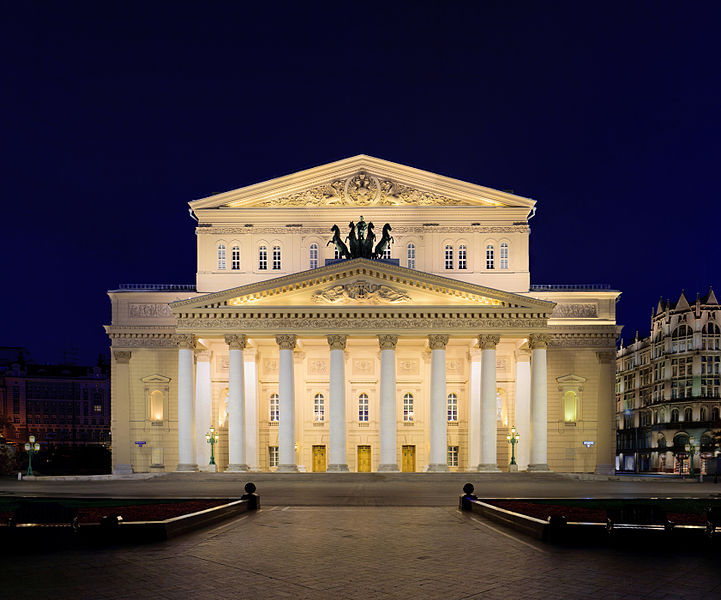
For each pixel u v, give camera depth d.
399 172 79.69
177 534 25.20
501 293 69.12
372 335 69.81
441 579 18.16
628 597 16.31
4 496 45.47
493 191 79.12
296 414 79.00
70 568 19.34
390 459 67.62
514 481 63.09
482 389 69.00
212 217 79.81
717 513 22.22
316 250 79.06
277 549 22.61
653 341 137.75
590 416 79.19
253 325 69.75
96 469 130.00
